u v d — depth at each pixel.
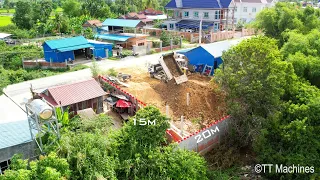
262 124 20.09
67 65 37.25
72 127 19.08
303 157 18.19
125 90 25.86
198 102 25.70
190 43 50.69
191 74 31.25
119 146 16.81
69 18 70.62
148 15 78.94
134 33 50.00
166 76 28.09
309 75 24.05
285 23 33.84
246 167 20.16
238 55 22.09
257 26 37.00
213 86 26.14
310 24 33.62
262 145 19.20
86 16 68.94
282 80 20.36
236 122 21.22
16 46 47.19
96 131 17.45
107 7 79.75
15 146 16.17
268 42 22.80
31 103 16.45
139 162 16.30
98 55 40.91
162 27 63.00
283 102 20.66
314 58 23.81
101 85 26.41
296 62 23.44
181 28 59.00
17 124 17.64
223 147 21.14
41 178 13.38
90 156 15.16
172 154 17.12
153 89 27.00
